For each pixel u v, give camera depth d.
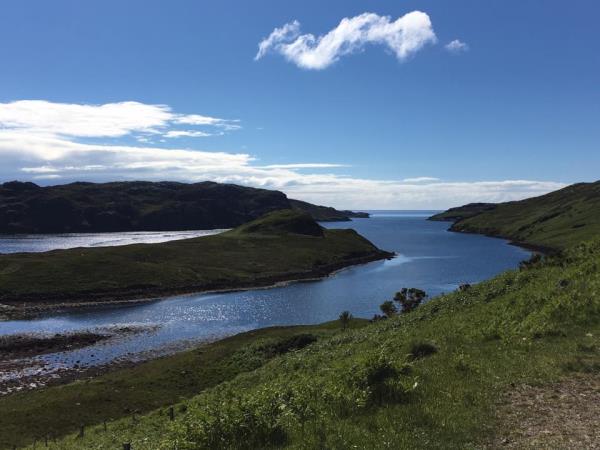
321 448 10.45
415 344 20.28
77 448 29.92
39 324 89.12
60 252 148.75
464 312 28.92
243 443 11.38
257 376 34.84
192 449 11.41
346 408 12.75
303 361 32.09
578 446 10.05
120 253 150.38
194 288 125.25
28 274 121.25
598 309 20.53
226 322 89.88
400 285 124.50
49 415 41.88
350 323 67.50
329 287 126.94
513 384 14.12
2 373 61.12
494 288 32.00
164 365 57.28
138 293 117.56
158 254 156.25
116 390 48.41
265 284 133.50
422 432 10.93
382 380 14.28
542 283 27.50
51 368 63.19
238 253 171.50
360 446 10.34
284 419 12.20
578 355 16.12
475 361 16.67
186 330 84.00
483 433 10.94
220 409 12.70
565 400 12.66
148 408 43.53
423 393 13.52
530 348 17.77
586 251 31.61
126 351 71.19
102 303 108.38
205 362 56.44
